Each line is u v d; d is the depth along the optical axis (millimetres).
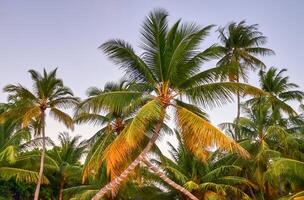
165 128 23406
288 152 30438
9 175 28500
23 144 28844
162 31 20328
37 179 28516
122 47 20312
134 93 20562
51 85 27781
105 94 20422
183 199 29656
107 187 20219
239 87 20078
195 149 20734
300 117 33062
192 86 20812
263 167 29781
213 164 30578
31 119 26906
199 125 19469
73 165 38562
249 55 35875
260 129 31672
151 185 31344
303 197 21406
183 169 30047
